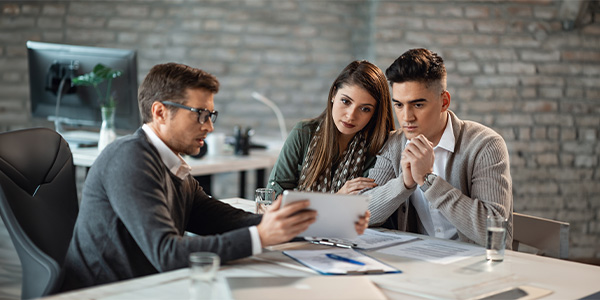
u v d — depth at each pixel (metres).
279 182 2.37
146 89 1.66
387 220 2.15
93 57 3.37
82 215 1.60
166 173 1.63
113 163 1.55
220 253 1.46
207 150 3.61
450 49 4.78
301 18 4.99
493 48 4.79
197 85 1.63
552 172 4.86
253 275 1.40
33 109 3.56
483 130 2.04
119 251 1.58
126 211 1.50
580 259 4.80
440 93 1.93
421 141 1.88
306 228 1.51
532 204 4.87
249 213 1.83
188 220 1.83
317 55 5.02
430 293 1.32
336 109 2.17
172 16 4.97
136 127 3.40
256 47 5.00
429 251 1.69
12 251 3.51
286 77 5.04
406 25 4.77
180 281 1.35
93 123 3.43
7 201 1.63
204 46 4.99
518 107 4.82
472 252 1.70
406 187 1.93
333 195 1.49
